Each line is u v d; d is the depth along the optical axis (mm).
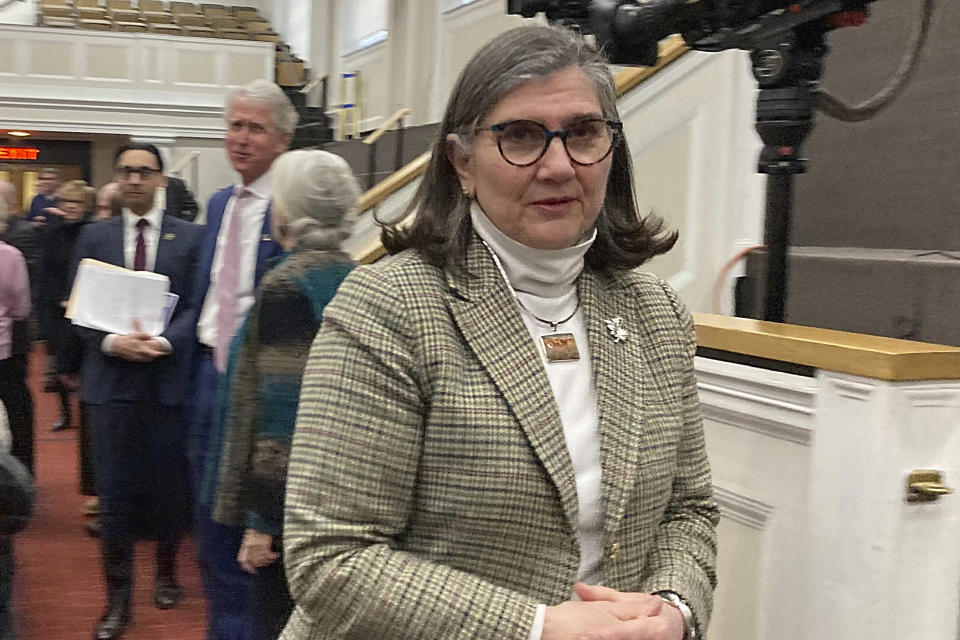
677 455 1278
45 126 11023
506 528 1073
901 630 1280
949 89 3148
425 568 1036
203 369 2652
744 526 1586
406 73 9586
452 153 1171
